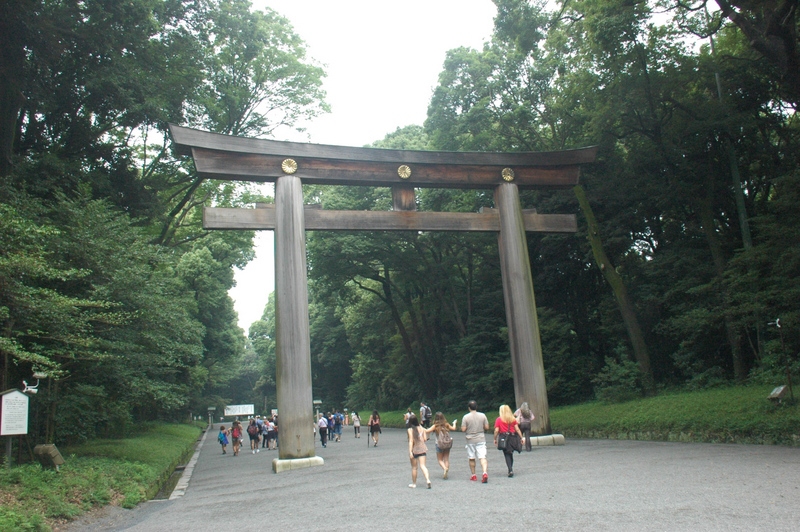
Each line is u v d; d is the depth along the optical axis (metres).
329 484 12.55
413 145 37.62
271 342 92.44
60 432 16.09
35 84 17.08
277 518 8.83
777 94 22.42
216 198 30.00
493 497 9.10
